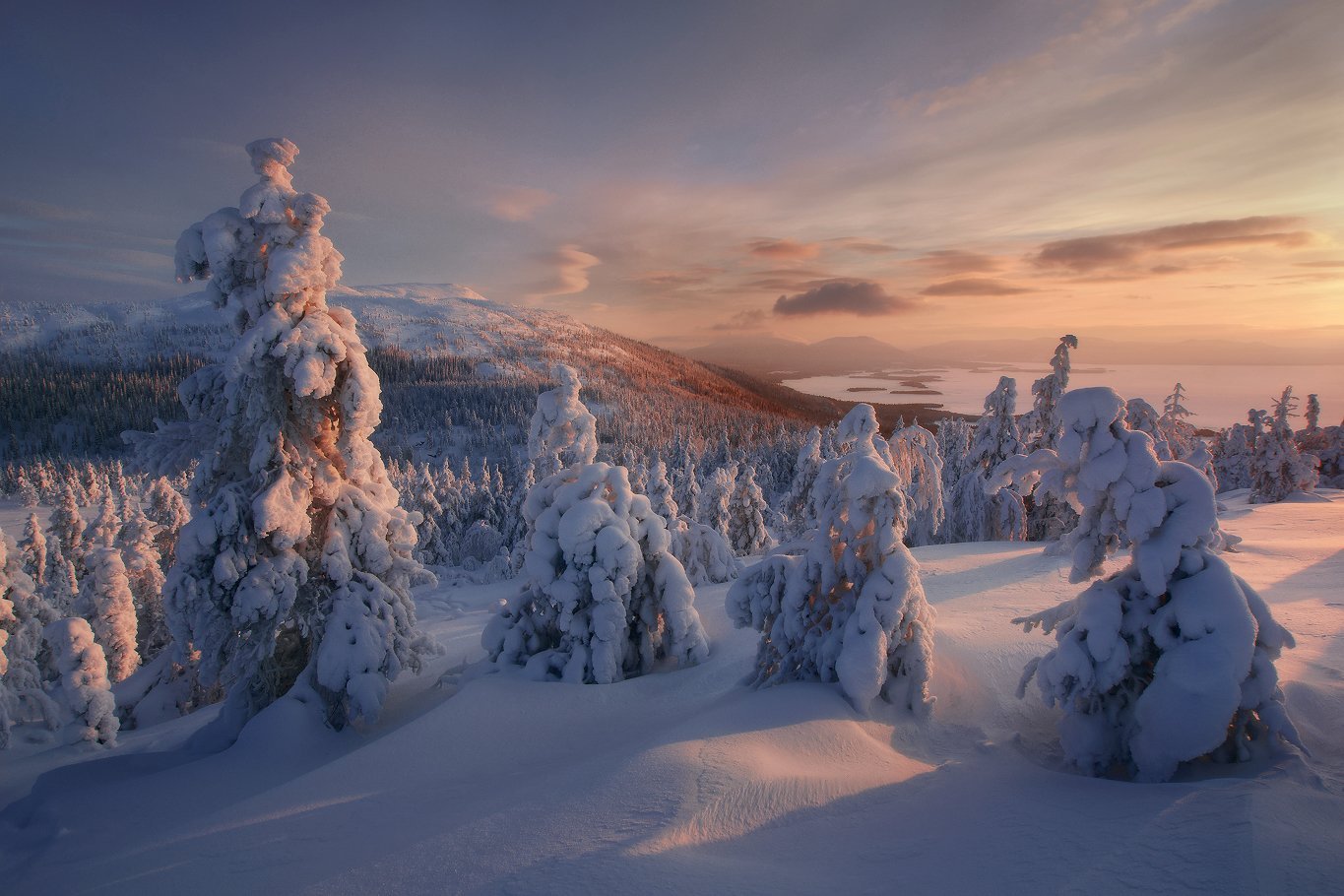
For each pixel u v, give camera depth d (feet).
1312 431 157.58
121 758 32.42
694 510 122.93
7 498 349.61
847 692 25.75
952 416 129.80
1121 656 20.81
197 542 31.83
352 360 35.19
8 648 50.24
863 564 28.45
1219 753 19.56
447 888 14.80
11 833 24.84
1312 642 28.86
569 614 36.29
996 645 32.32
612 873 14.29
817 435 96.89
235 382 34.01
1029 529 85.40
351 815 20.99
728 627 45.24
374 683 33.47
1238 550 56.44
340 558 35.22
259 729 30.91
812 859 14.84
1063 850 13.56
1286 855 11.59
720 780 18.53
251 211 32.12
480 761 26.37
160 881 17.62
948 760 22.81
